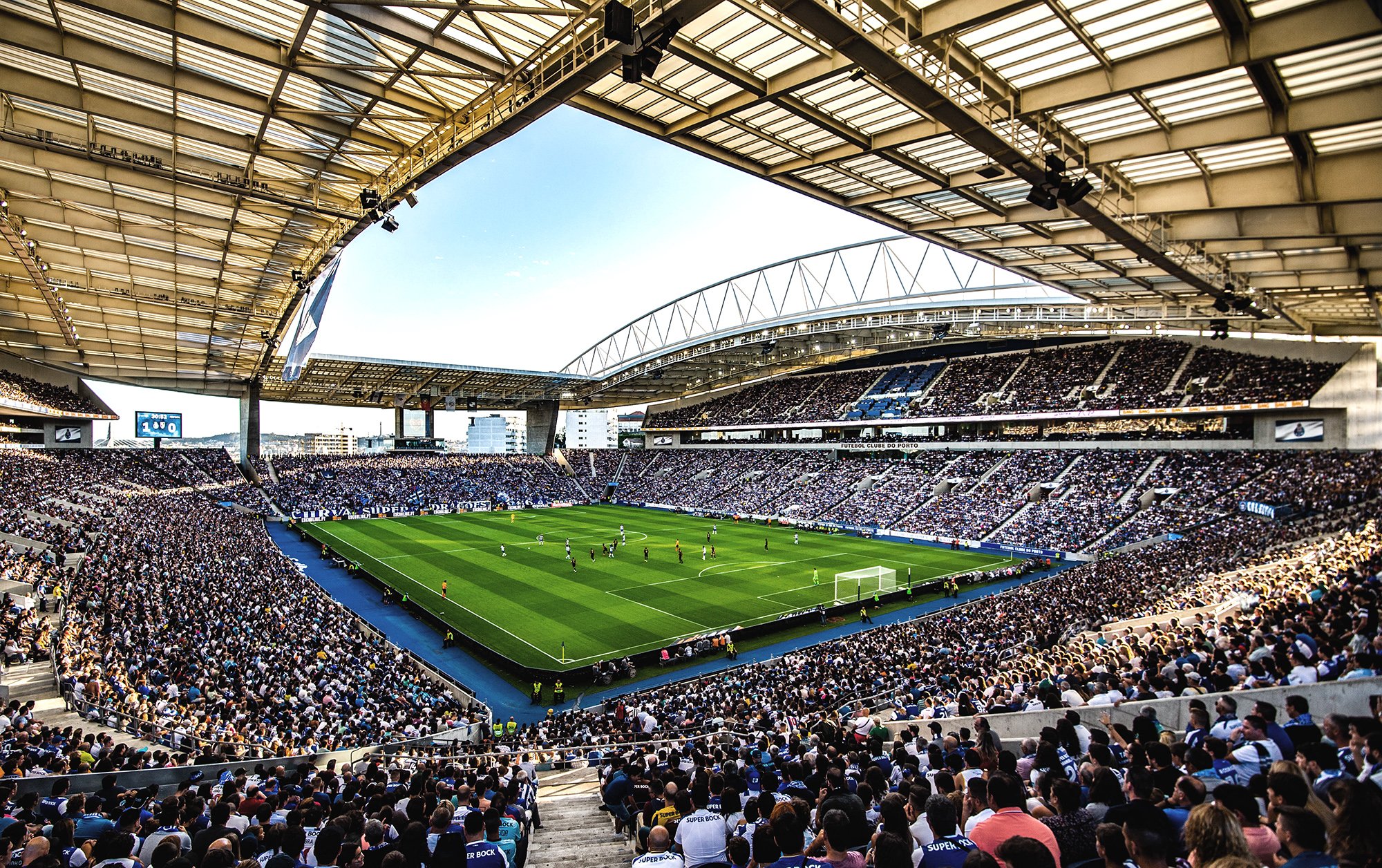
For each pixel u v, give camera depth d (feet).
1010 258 98.58
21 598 78.02
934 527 193.77
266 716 63.05
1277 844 14.84
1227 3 39.81
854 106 55.98
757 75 51.62
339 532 206.90
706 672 95.20
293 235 94.89
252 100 62.03
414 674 89.56
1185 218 74.43
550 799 46.47
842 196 78.79
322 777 39.01
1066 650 66.18
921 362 272.10
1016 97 52.85
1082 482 193.06
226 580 108.78
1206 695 33.68
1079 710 38.50
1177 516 159.63
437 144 66.44
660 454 337.72
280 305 130.93
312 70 55.88
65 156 72.59
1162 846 11.11
